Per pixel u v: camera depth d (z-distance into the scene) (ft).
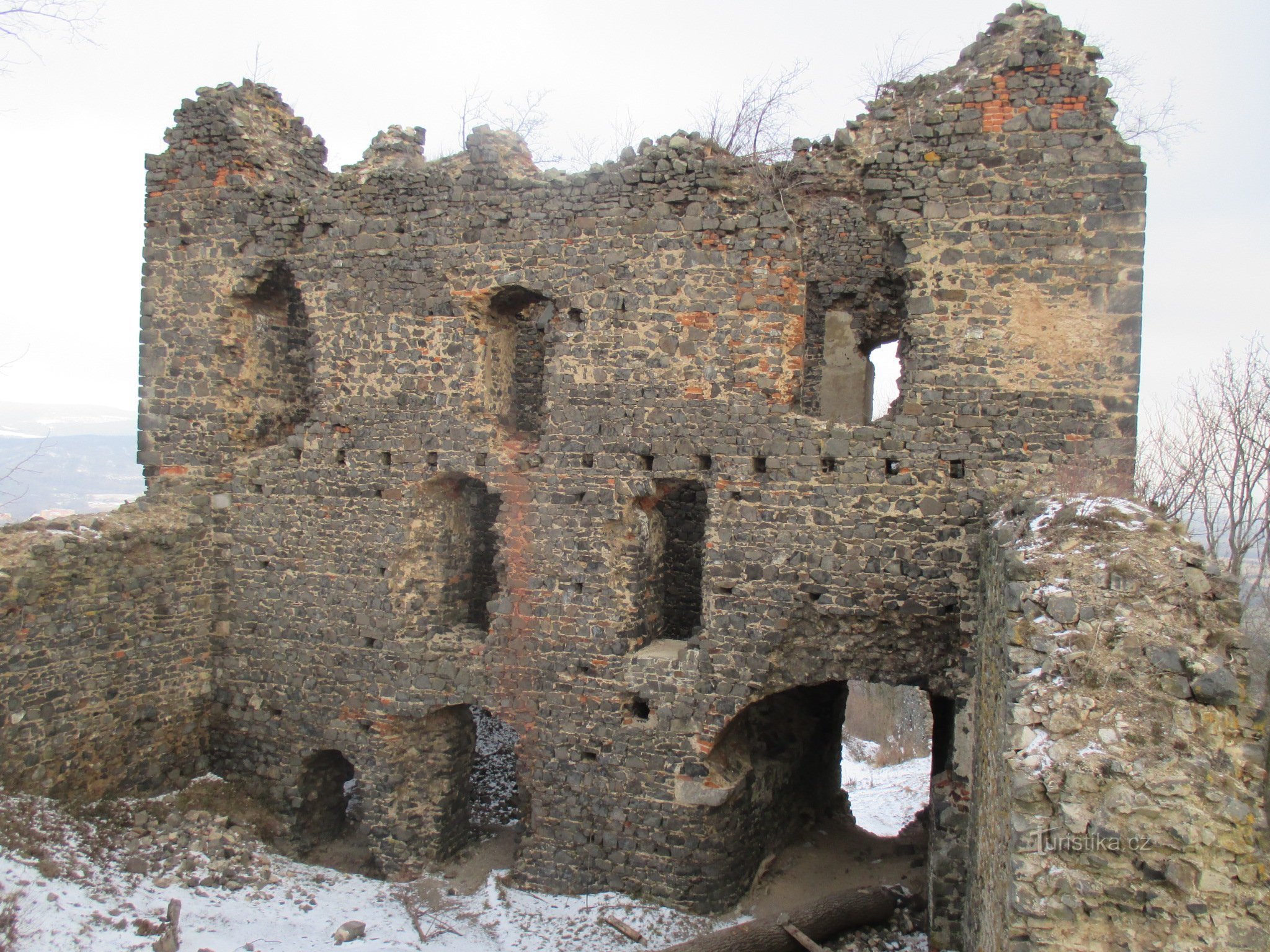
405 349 40.50
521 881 39.29
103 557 39.06
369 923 35.65
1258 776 18.92
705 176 36.45
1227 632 20.49
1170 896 17.87
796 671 36.27
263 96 45.73
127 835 37.60
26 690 35.94
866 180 35.04
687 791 37.04
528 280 38.73
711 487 36.63
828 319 51.21
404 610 41.06
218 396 43.75
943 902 32.91
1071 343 33.42
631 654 37.99
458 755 43.16
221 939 31.42
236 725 43.80
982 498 33.78
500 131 40.70
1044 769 19.31
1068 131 33.32
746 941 34.50
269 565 43.11
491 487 39.40
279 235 42.45
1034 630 21.67
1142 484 54.29
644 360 37.32
